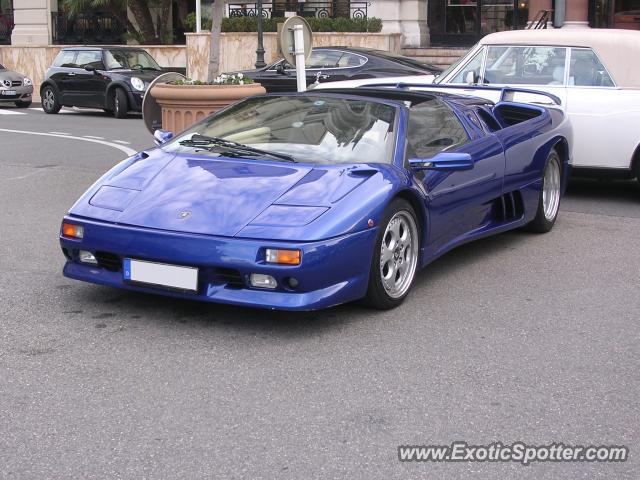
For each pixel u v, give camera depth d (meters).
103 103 20.02
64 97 20.78
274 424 3.85
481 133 6.70
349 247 4.92
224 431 3.78
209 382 4.30
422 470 3.47
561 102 8.70
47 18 28.94
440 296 5.87
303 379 4.36
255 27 23.42
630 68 9.27
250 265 4.72
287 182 5.20
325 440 3.71
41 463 3.47
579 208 9.22
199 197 5.11
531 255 7.11
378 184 5.23
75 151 13.20
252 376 4.38
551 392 4.27
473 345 4.91
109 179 5.58
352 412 3.99
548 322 5.36
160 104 9.89
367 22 22.42
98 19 28.75
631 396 4.23
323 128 5.88
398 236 5.48
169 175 5.42
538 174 7.50
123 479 3.36
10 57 27.73
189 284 4.86
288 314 5.37
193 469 3.44
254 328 5.10
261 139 5.86
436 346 4.88
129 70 20.33
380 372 4.47
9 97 22.56
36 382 4.27
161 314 5.32
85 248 5.16
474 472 3.47
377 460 3.54
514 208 7.16
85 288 5.85
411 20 23.38
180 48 25.31
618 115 9.23
